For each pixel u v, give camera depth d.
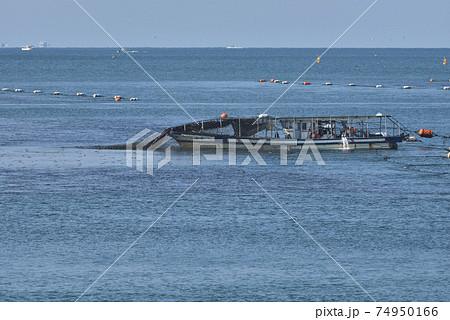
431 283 50.09
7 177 82.69
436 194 75.38
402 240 59.34
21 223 64.06
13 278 50.78
